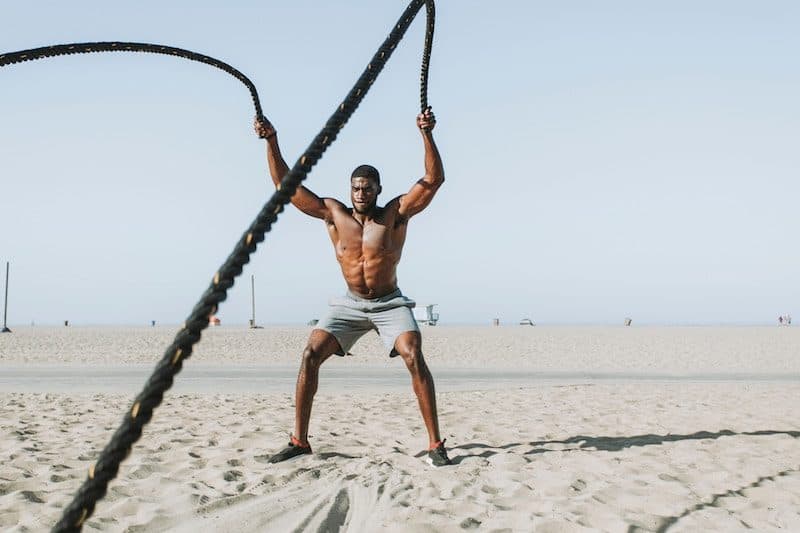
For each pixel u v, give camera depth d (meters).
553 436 7.00
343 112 1.59
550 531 3.99
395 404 9.82
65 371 16.41
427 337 37.88
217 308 1.26
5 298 48.34
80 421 7.89
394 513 4.21
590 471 5.44
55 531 1.06
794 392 11.62
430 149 5.54
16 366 18.20
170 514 4.23
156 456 5.85
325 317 5.93
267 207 1.39
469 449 6.28
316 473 5.30
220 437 6.78
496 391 11.82
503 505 4.47
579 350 27.50
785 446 6.49
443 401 10.20
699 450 6.27
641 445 6.49
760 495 4.85
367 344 27.55
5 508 4.33
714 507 4.51
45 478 5.06
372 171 5.71
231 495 4.66
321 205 5.85
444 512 4.29
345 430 7.27
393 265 5.78
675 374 16.73
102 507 4.39
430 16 3.21
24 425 7.51
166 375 1.19
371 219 5.75
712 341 35.03
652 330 56.72
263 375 15.44
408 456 5.90
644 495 4.71
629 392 11.59
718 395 11.09
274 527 4.05
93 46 2.06
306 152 1.48
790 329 60.94
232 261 1.31
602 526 4.08
